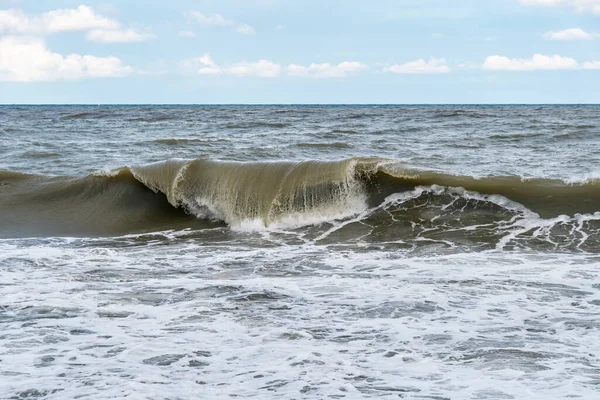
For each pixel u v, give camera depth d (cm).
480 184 1143
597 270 769
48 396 428
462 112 5269
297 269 812
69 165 1795
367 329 563
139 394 428
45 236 1095
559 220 1015
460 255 872
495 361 482
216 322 589
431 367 473
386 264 827
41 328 573
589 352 498
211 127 3319
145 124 3694
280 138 2527
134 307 639
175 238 1054
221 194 1200
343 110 6669
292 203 1145
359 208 1134
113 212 1247
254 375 462
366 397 421
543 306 626
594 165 1605
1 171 1475
